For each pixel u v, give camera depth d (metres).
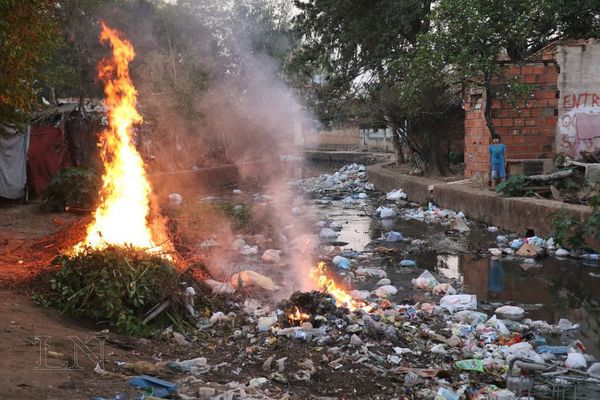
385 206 22.67
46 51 13.09
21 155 19.47
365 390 5.86
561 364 6.69
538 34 21.80
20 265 9.95
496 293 10.43
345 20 27.48
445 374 6.36
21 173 19.47
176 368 5.98
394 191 25.42
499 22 18.48
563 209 13.84
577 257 13.11
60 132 21.92
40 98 25.16
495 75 19.44
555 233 13.46
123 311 7.20
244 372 6.11
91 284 7.45
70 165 23.95
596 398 5.50
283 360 6.31
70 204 17.86
